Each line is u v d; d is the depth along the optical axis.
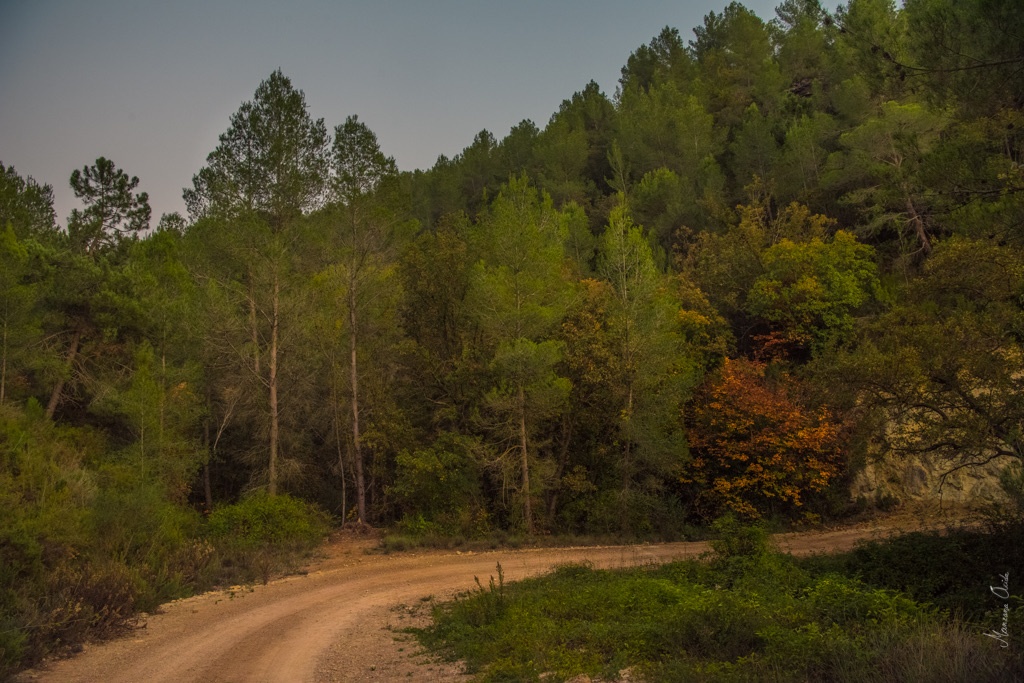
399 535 26.97
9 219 36.31
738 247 39.16
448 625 13.37
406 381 31.25
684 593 13.33
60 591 14.45
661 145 58.72
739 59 72.75
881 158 37.62
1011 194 13.53
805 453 29.02
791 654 8.83
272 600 17.44
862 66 15.42
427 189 64.38
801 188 45.41
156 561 18.80
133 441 32.09
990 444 15.73
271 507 25.94
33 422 26.45
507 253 27.70
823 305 32.91
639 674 9.38
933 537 17.42
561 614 13.10
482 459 27.62
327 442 35.97
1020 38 13.06
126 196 41.19
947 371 16.09
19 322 29.14
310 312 31.45
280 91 29.25
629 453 29.39
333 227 29.52
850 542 23.89
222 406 37.62
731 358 36.59
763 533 17.12
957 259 16.50
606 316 29.97
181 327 33.50
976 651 7.95
